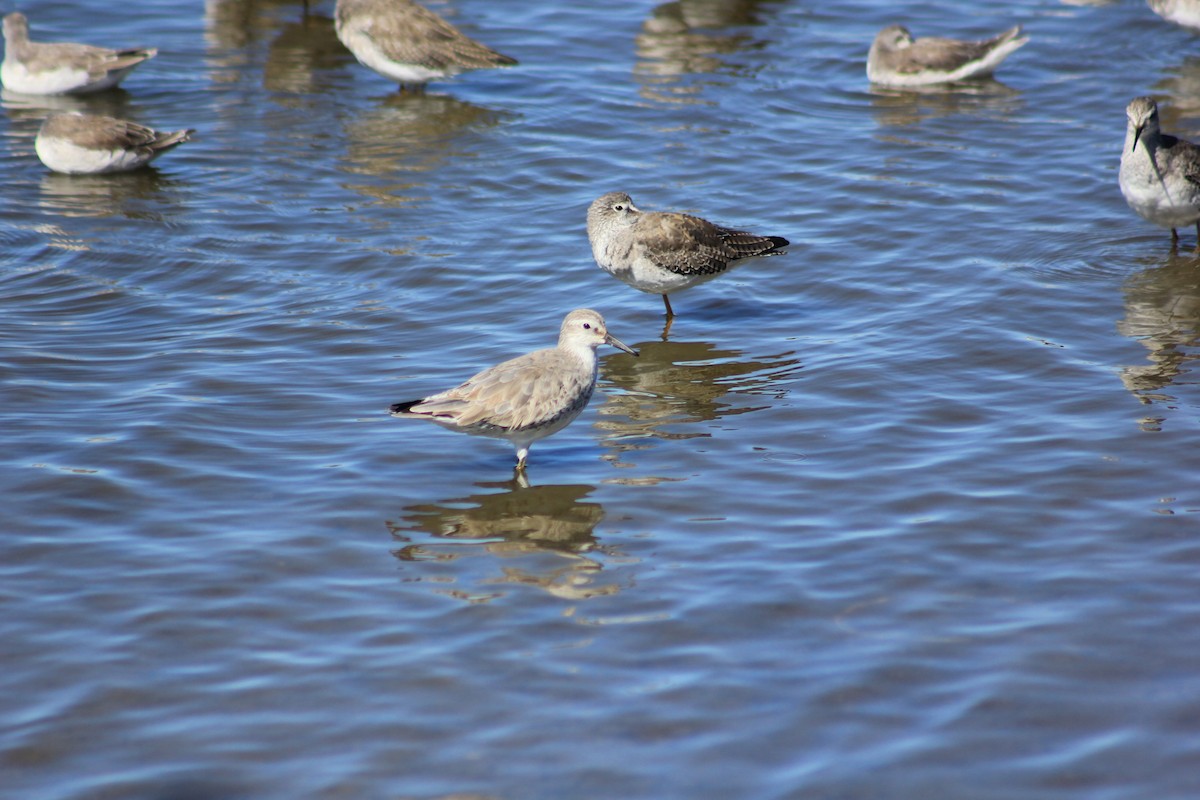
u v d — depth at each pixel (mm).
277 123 26641
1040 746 9688
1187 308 18000
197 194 23188
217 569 12312
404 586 12047
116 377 16453
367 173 24094
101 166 23938
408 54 27562
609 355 17344
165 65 29734
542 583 12047
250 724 10133
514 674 10680
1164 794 9164
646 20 32625
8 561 12391
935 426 14945
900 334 17547
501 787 9391
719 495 13570
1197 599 11445
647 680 10570
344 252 20750
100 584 12047
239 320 18344
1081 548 12344
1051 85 28188
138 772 9602
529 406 13742
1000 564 12133
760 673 10617
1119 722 9914
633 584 11992
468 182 23672
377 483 13969
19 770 9617
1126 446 14188
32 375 16391
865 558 12305
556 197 23016
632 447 14766
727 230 18484
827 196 22750
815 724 9984
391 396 15992
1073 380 15922
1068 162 23953
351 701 10391
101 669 10828
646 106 27375
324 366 16891
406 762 9672
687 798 9219
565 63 29938
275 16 32938
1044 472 13742
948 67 28203
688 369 16828
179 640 11242
